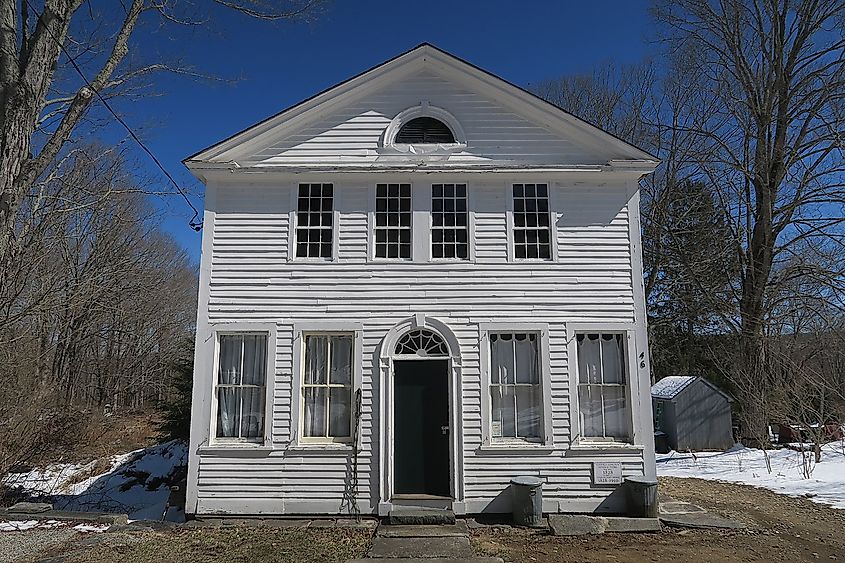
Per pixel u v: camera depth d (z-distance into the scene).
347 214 10.26
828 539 8.54
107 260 22.73
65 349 22.22
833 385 15.27
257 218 10.23
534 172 10.27
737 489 12.13
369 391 9.77
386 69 10.54
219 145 10.21
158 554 7.69
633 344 9.95
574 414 9.71
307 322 9.94
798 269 18.17
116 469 15.70
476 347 9.90
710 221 21.20
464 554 7.65
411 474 9.64
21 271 15.67
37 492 13.72
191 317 37.47
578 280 10.09
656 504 9.27
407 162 10.38
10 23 8.12
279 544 8.05
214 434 9.69
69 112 8.41
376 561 7.36
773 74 18.83
